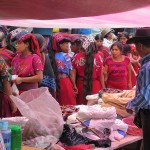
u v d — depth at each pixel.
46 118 2.86
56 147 2.69
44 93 2.92
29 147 2.54
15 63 4.07
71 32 6.85
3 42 4.38
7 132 2.11
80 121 3.27
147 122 3.18
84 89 5.39
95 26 3.05
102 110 3.30
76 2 1.35
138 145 3.81
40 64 4.02
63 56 5.16
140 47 3.35
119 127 3.38
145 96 3.10
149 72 3.10
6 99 3.33
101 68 5.48
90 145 2.92
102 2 1.37
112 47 5.77
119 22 2.79
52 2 1.35
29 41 4.02
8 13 1.64
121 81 5.76
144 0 1.42
